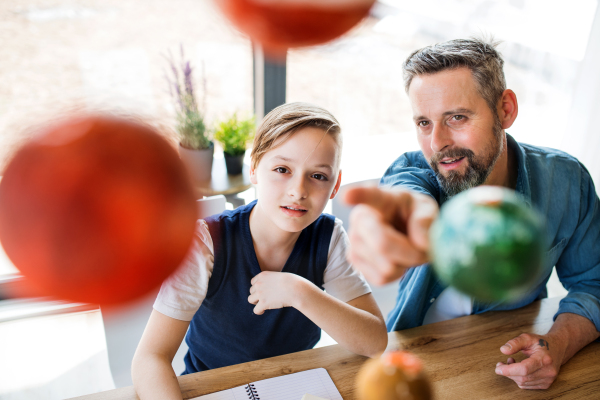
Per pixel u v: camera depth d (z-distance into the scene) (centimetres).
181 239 15
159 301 92
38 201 14
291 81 272
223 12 17
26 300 210
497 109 96
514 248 14
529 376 88
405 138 288
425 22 256
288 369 91
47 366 184
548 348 93
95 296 15
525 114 261
